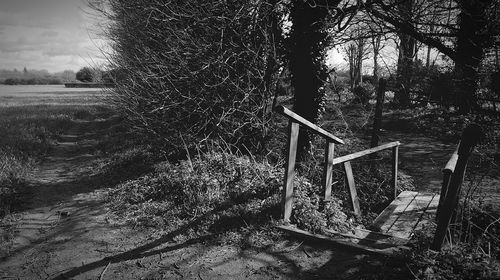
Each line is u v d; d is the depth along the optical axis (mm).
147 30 9391
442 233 3857
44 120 16203
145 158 9227
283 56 8477
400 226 5734
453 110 14266
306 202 5305
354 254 4328
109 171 8602
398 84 14648
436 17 9281
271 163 7973
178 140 8828
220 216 5395
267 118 8672
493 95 8992
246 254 4465
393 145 7293
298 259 4281
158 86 8453
